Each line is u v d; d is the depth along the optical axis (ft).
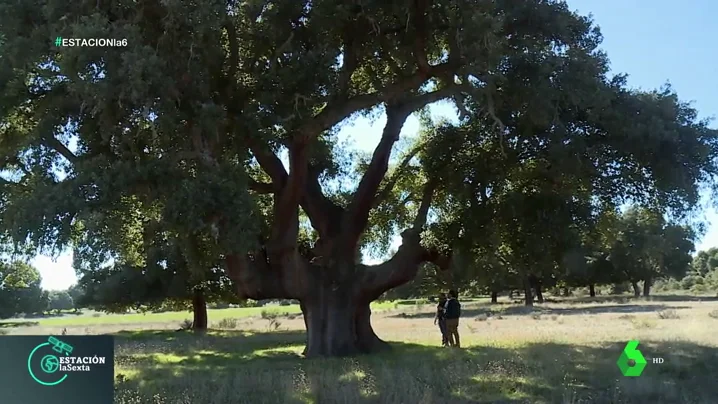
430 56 58.65
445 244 63.26
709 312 133.80
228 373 46.70
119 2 40.57
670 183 52.49
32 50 39.24
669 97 53.78
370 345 63.16
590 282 257.55
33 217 36.76
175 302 150.92
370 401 33.99
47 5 38.68
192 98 43.14
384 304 309.83
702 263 452.35
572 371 43.73
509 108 52.75
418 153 66.33
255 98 47.09
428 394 34.35
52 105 44.88
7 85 42.14
